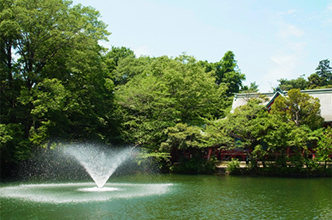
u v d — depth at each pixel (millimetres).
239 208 17422
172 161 43656
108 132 41094
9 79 31609
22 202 17859
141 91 40719
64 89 31172
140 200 18984
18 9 28625
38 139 35969
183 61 49875
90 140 37812
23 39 31031
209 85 46469
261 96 43562
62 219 14281
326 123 42656
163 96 42281
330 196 21719
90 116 36312
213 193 22438
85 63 34625
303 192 23422
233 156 43656
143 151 38750
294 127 34906
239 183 28594
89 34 35281
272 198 20781
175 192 22469
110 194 20953
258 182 29438
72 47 33781
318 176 34844
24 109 31016
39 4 30453
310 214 16219
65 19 32125
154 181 30312
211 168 38219
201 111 47062
